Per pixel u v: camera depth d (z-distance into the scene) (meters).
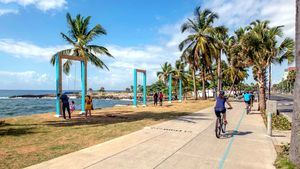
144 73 33.06
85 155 7.98
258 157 8.32
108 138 10.60
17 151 8.40
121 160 7.59
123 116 19.08
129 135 11.27
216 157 8.23
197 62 44.06
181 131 12.55
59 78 19.06
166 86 89.56
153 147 9.17
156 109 26.47
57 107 18.98
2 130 12.46
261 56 23.25
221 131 12.61
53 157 7.75
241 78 68.75
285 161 7.52
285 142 10.57
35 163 7.14
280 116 19.33
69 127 13.52
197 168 7.16
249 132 12.84
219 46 46.94
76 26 28.67
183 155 8.31
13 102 79.31
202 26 43.56
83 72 21.78
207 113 22.14
